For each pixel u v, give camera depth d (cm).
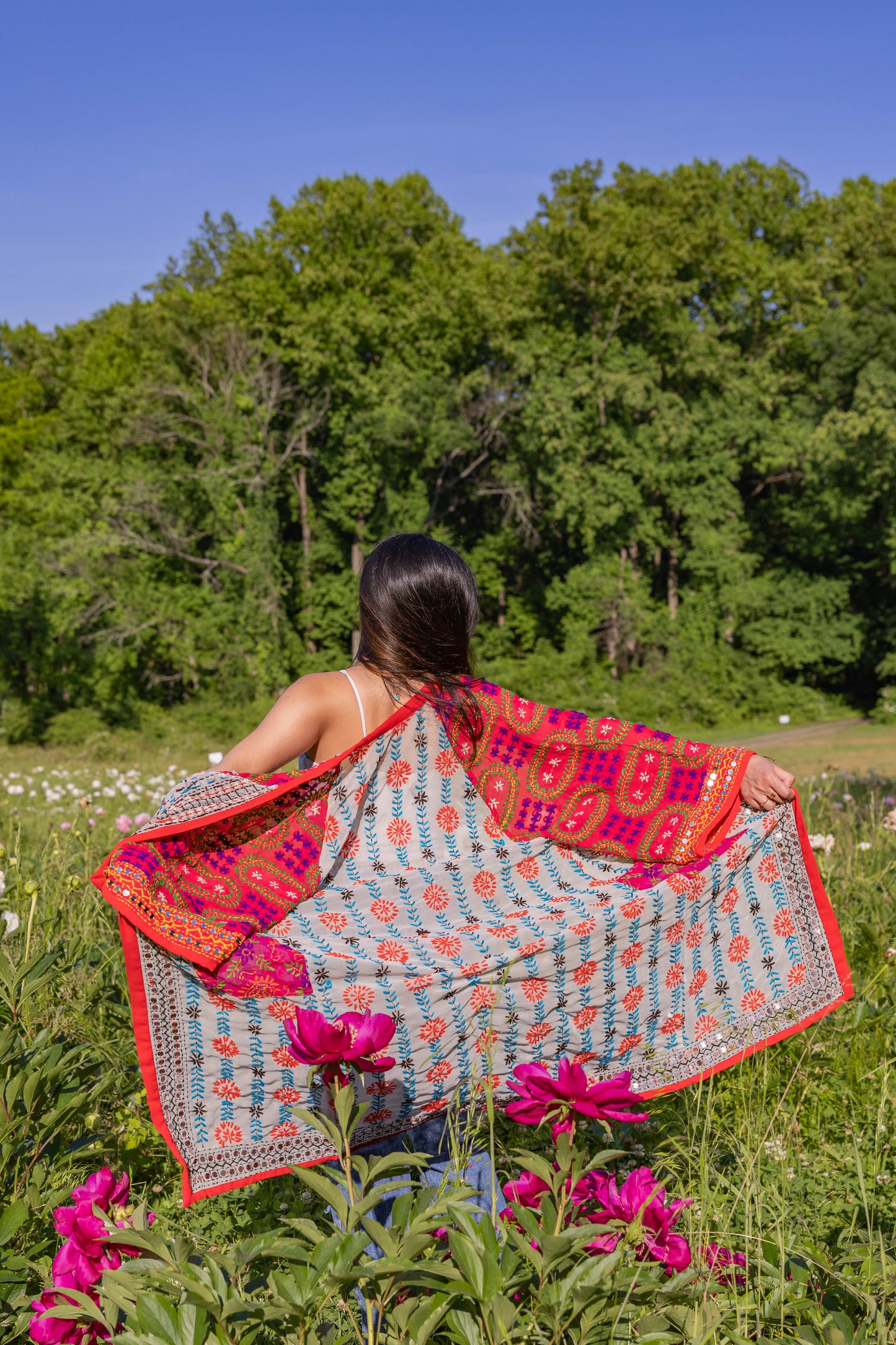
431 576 220
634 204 3262
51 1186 231
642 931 228
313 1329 164
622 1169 254
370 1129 212
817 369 3331
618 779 236
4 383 4069
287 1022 184
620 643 3397
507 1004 216
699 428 3206
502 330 3250
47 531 3431
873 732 2861
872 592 3506
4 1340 190
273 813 216
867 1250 209
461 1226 162
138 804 785
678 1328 166
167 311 3350
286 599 3494
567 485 3081
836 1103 296
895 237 3209
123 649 3294
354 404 3241
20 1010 277
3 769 1733
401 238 3419
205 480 3156
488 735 228
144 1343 148
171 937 196
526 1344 159
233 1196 257
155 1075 197
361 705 218
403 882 221
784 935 249
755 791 240
